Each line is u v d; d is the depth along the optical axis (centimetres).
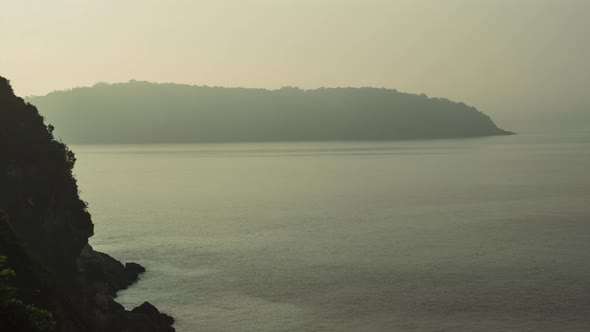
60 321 4041
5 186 5147
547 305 5859
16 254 4119
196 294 6456
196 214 12794
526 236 9244
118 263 7181
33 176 5450
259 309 5950
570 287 6406
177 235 10062
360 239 9425
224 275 7225
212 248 8881
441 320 5538
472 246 8612
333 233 10056
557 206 12675
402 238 9412
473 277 6894
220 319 5684
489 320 5509
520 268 7238
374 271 7294
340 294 6375
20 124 5672
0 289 2847
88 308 5172
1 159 5247
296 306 6022
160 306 6059
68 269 5447
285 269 7488
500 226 10275
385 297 6238
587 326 5319
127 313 5359
